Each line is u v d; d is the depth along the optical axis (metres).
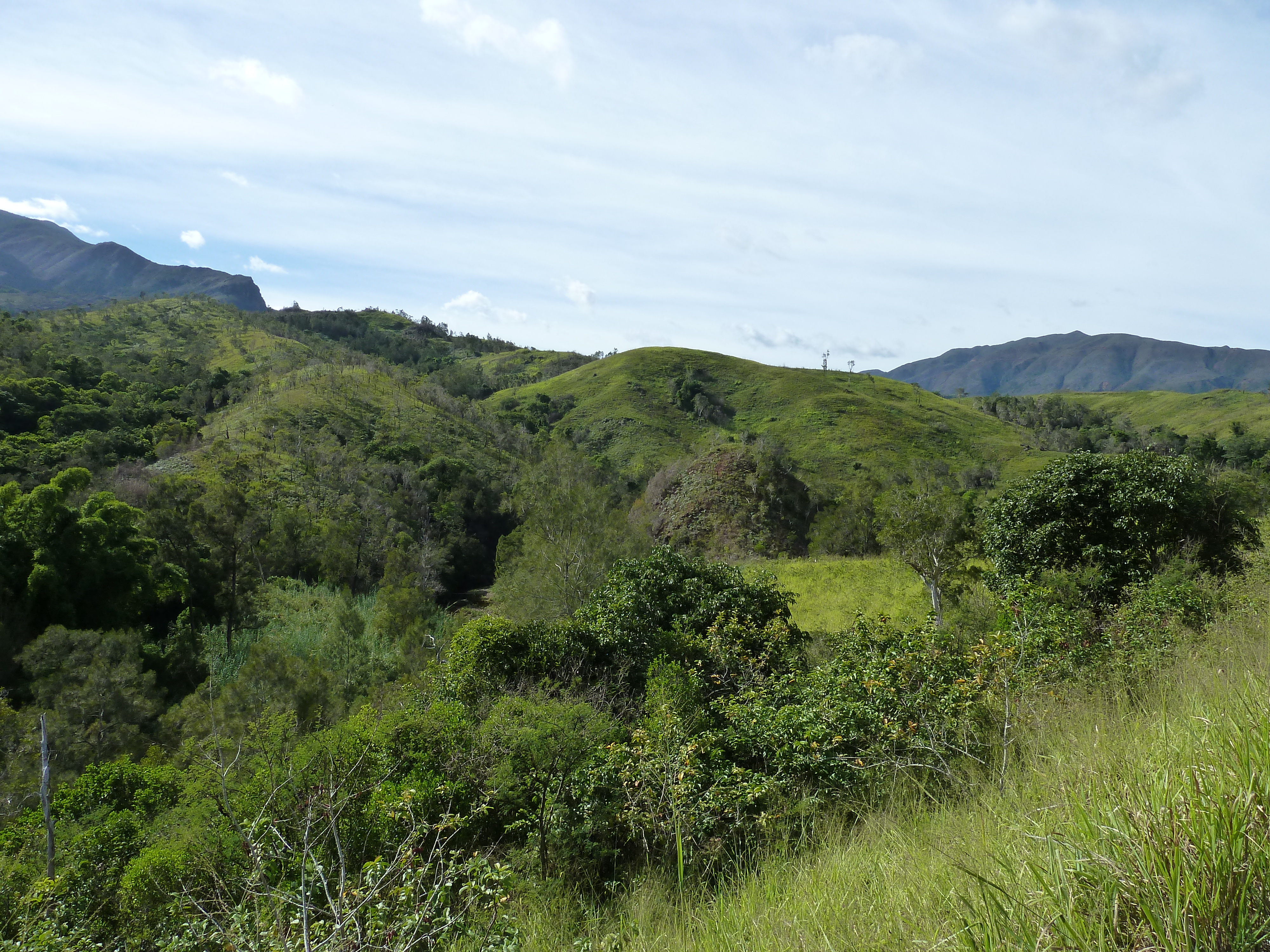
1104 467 14.09
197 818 5.90
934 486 38.25
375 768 7.02
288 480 61.44
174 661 33.34
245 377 106.75
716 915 3.45
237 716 19.08
